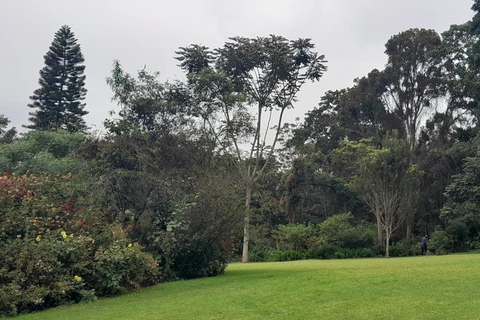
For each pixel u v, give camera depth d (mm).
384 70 41688
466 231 31047
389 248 30109
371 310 7117
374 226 35625
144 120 15953
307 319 6777
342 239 31469
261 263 23125
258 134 29406
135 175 13539
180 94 17328
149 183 13344
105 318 7613
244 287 10250
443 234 31203
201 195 13305
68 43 36312
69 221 11234
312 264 19484
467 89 38906
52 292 9117
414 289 8703
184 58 29078
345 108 44094
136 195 13336
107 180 13344
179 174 14211
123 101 15984
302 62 29859
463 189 30172
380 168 28641
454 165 37500
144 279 11359
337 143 45688
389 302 7652
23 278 9023
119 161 14602
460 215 32688
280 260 29312
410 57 40688
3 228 10250
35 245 9531
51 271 9297
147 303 8891
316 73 29969
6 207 10984
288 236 31906
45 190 12141
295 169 39969
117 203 13359
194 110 17891
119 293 10273
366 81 42719
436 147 40000
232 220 13492
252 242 32094
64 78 36125
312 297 8445
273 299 8461
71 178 13289
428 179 38219
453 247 30688
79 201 12273
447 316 6500
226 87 23656
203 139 15977
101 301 9414
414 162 38625
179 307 8211
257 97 30188
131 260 10539
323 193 40375
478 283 8992
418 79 41062
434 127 41375
